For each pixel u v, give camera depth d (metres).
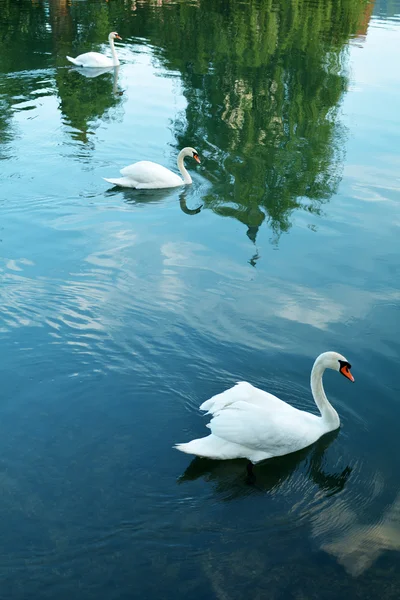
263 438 8.60
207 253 14.02
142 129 21.48
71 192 17.00
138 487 8.05
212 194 17.25
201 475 8.41
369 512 7.91
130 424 9.00
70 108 23.12
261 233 15.08
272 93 25.47
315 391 9.20
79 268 13.07
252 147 20.42
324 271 13.41
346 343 10.95
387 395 9.88
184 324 11.23
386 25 39.53
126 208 16.28
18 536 7.23
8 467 8.14
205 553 7.22
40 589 6.68
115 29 34.28
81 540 7.26
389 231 15.34
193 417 9.20
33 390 9.52
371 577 7.01
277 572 7.04
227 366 10.27
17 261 13.24
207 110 23.42
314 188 17.62
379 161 19.55
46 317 11.23
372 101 25.11
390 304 12.21
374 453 8.85
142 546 7.25
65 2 38.78
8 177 17.55
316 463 8.73
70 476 8.09
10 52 29.72
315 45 32.81
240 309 11.82
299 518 7.79
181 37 33.25
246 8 39.56
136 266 13.27
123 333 10.88
